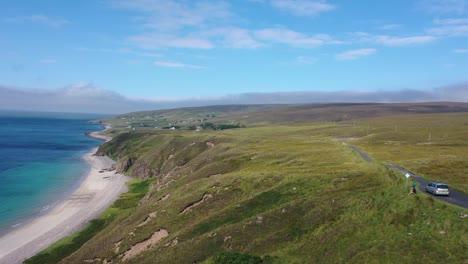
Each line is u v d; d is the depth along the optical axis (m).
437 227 30.55
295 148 88.69
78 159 184.62
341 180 49.06
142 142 193.00
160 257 41.75
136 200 95.94
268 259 33.31
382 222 33.84
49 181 126.12
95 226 76.00
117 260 49.03
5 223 79.88
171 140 144.00
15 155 189.88
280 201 46.12
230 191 53.94
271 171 58.88
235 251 37.53
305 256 31.94
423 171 54.09
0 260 60.88
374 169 51.84
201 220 46.88
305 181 50.59
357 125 187.12
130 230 54.25
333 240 33.03
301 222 38.66
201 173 77.00
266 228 39.59
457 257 26.23
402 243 29.41
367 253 29.17
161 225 51.03
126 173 143.75
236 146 102.62
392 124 179.88
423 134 124.75
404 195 37.50
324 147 87.88
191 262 38.62
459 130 130.75
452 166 56.38
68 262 53.91
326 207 39.72
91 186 119.38
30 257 61.75
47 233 73.44
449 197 39.25
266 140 117.69
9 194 106.00
